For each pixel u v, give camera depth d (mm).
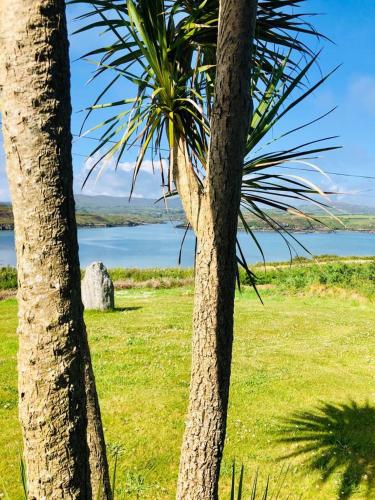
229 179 2900
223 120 2809
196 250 3205
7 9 1370
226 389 3227
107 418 8344
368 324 18922
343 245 117625
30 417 1459
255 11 2701
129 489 6043
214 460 3270
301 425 8305
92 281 20422
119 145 3123
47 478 1458
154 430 7875
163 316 19422
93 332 15906
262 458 7027
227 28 2672
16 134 1393
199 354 3170
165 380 10547
